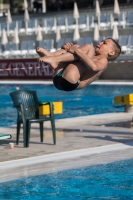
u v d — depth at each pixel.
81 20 70.38
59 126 25.02
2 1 119.81
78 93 47.12
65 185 13.45
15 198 12.32
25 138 18.80
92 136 21.25
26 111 19.47
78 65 11.70
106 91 47.75
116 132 22.25
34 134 22.25
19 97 19.33
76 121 26.95
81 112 34.81
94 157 16.84
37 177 14.24
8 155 17.20
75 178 14.12
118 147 18.55
